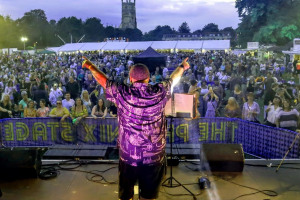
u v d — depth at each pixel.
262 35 48.41
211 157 4.32
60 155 5.12
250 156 7.36
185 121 7.60
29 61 33.50
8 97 9.30
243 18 55.06
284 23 47.34
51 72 20.17
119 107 2.53
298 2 47.03
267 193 3.75
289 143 6.38
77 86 12.64
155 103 2.47
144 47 38.41
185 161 4.75
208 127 7.70
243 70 22.23
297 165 4.55
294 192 3.77
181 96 3.39
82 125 7.92
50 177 4.17
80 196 3.72
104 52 49.56
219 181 4.07
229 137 7.69
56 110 8.10
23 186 3.96
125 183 2.70
